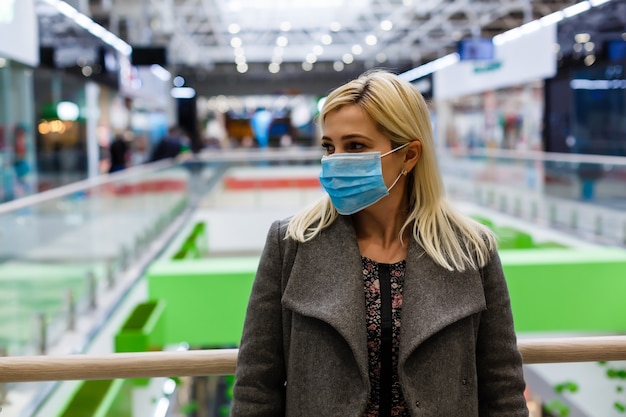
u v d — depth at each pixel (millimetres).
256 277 1439
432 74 21609
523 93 16688
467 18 19609
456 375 1341
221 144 28172
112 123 17359
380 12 17266
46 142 13523
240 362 1418
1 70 11664
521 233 8742
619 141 12266
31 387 3299
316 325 1346
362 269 1406
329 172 1408
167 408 2299
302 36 21266
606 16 11062
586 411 2510
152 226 9852
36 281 5406
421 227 1408
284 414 1449
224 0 15953
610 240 7820
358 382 1318
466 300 1354
